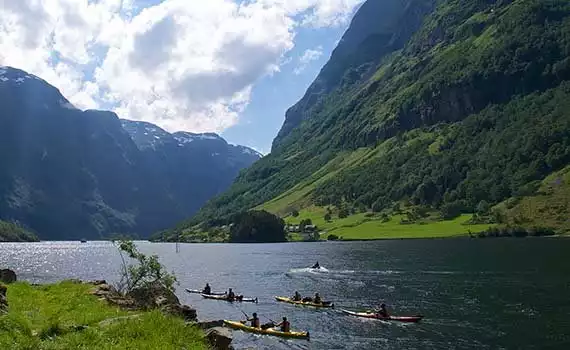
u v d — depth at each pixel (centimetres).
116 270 11794
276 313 6488
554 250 12588
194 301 7488
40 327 1972
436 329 5297
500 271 9419
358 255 14575
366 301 7156
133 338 1805
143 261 4728
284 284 9275
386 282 8894
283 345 4762
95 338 1767
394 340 4931
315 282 9356
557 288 7319
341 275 10212
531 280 8181
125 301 3378
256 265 13100
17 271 11594
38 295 3175
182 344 1842
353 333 5269
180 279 10325
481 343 4700
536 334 4900
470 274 9288
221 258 15962
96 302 3041
